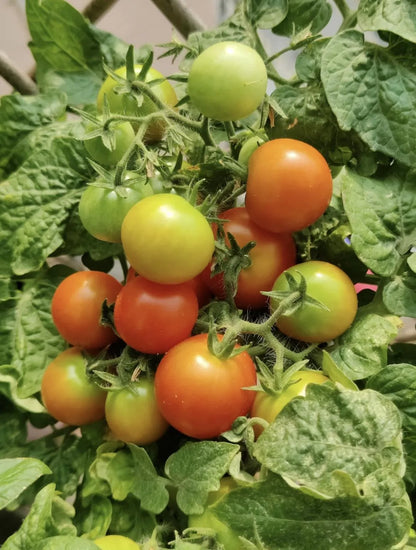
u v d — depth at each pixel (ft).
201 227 0.42
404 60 0.51
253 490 0.39
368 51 0.51
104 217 0.45
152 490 0.46
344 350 0.48
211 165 0.47
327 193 0.46
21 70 0.71
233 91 0.42
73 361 0.52
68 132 0.60
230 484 0.44
